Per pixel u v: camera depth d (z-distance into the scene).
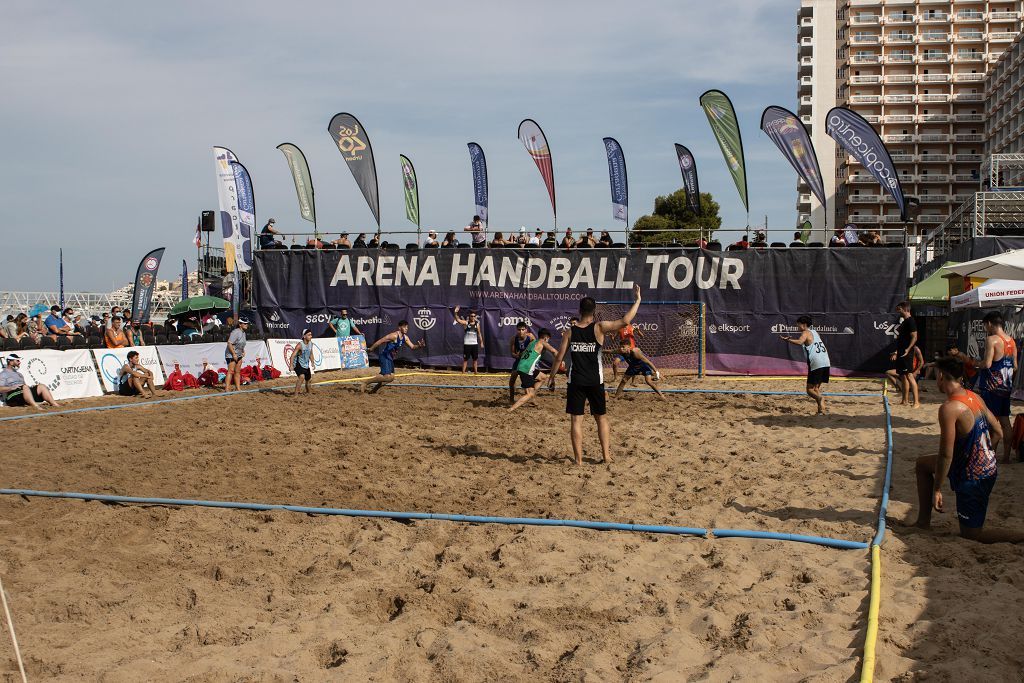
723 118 22.17
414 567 6.03
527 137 23.83
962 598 5.14
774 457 10.02
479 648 4.56
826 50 98.44
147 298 30.11
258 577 5.84
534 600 5.32
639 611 5.11
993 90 93.44
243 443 11.43
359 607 5.29
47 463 9.98
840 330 22.52
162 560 6.22
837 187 97.00
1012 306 16.66
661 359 23.28
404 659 4.48
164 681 4.15
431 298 25.06
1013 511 7.27
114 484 8.70
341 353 25.02
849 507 7.42
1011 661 4.23
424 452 10.59
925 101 97.19
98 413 15.11
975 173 96.06
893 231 22.61
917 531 6.66
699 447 10.88
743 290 22.95
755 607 5.18
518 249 24.30
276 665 4.39
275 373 22.67
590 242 24.27
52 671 4.31
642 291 23.53
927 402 16.16
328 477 9.05
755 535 6.52
